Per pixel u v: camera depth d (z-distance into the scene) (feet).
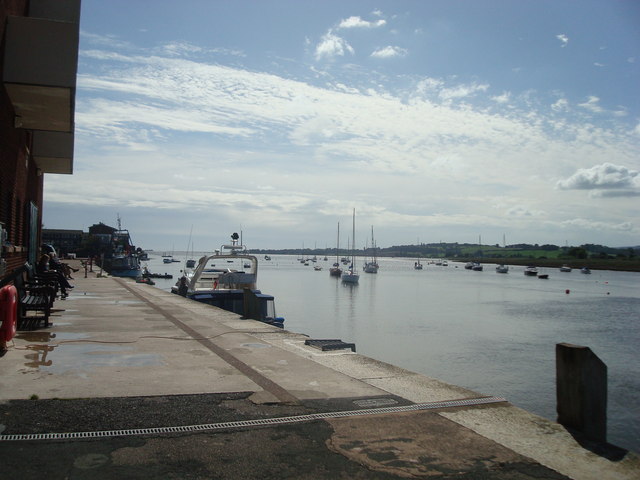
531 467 14.89
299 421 17.78
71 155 67.05
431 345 121.08
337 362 27.61
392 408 19.57
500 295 277.03
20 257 50.85
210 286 73.20
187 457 14.52
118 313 44.80
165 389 21.01
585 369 18.08
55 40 37.32
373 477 13.82
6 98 38.73
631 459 15.75
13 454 14.10
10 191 45.11
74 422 16.71
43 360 25.26
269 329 39.40
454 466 14.73
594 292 303.07
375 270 530.27
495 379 89.10
